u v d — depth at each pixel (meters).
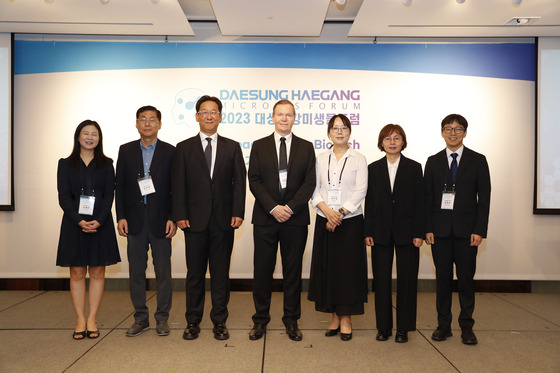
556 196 4.90
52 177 4.94
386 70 5.00
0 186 4.86
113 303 4.38
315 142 5.00
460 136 3.24
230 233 3.30
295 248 3.18
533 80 4.97
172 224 3.35
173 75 4.98
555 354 3.00
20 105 4.93
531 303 4.48
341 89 5.00
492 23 4.47
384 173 3.23
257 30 4.74
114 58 4.97
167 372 2.66
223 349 3.04
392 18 4.36
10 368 2.72
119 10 4.21
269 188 3.16
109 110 4.96
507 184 4.96
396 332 3.27
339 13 4.94
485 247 4.98
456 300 4.57
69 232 3.21
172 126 4.99
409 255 3.19
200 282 3.27
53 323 3.68
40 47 4.94
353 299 3.14
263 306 3.28
